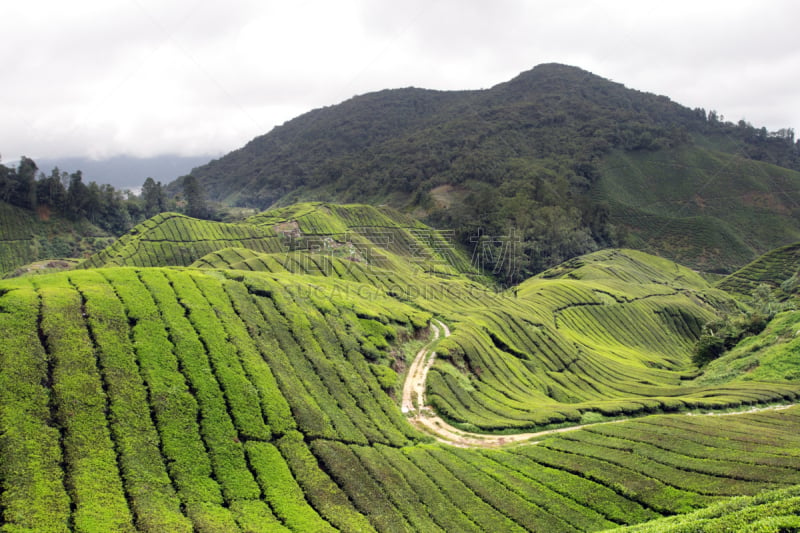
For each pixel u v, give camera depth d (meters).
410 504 37.75
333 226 166.12
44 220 175.50
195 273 56.34
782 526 22.14
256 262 103.56
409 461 44.00
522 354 85.38
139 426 34.22
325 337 58.44
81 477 29.17
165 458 33.34
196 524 29.31
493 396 65.38
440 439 51.53
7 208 167.88
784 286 125.81
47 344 35.97
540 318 107.50
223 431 37.66
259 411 41.12
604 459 44.69
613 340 116.38
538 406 62.97
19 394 31.70
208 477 33.81
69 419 32.03
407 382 63.25
